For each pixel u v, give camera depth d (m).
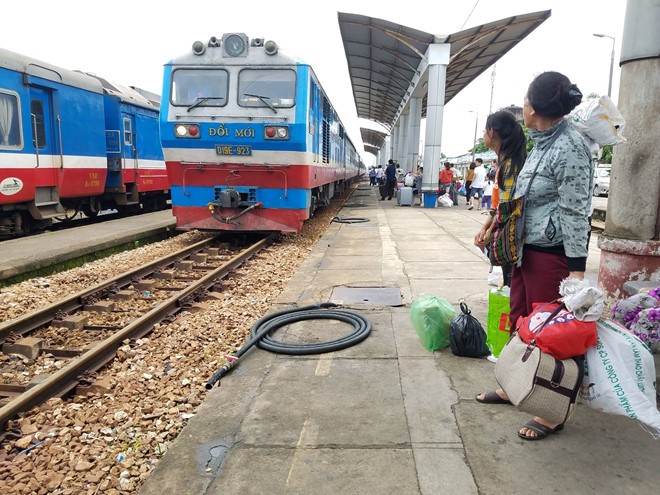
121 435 3.18
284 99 9.05
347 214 15.80
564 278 2.96
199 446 2.92
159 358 4.37
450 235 10.87
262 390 3.60
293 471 2.66
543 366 2.66
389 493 2.47
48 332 5.10
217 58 9.22
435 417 3.17
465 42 17.86
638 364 2.69
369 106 38.34
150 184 16.44
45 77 10.61
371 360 4.07
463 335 4.04
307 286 6.52
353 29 17.95
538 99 2.75
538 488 2.48
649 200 4.60
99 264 8.51
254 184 9.34
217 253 9.32
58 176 11.22
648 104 4.48
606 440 2.89
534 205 2.97
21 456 2.99
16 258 7.44
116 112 14.17
